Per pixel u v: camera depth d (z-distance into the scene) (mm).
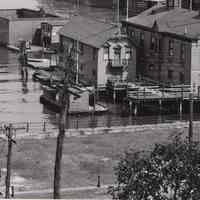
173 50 154750
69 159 105500
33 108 142875
